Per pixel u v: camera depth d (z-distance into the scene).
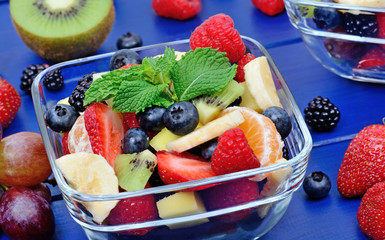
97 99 0.41
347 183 0.46
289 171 0.40
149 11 0.63
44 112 0.45
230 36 0.44
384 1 0.50
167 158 0.40
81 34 0.56
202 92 0.42
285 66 0.56
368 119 0.51
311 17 0.51
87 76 0.46
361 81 0.54
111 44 0.60
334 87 0.54
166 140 0.41
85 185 0.40
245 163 0.39
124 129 0.43
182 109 0.41
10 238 0.44
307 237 0.45
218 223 0.41
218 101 0.42
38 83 0.46
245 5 0.62
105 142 0.41
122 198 0.39
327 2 0.50
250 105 0.44
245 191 0.40
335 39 0.51
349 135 0.50
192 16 0.62
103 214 0.39
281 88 0.44
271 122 0.41
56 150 0.44
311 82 0.54
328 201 0.47
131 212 0.40
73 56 0.58
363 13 0.49
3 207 0.44
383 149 0.44
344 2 0.51
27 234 0.44
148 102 0.41
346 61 0.52
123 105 0.41
